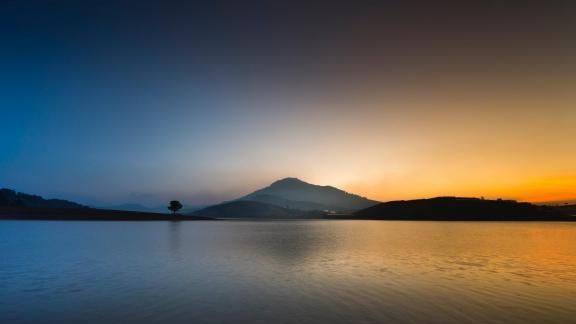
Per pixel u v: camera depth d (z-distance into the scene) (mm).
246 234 74500
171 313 16297
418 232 83438
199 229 93938
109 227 92625
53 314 16203
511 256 36781
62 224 102938
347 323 14875
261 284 22578
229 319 15422
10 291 20625
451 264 31172
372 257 35969
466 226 123250
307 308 17062
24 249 41781
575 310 16672
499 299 18734
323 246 47438
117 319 15469
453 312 16391
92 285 22234
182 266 29984
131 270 27875
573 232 83000
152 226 105312
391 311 16578
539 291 20547
